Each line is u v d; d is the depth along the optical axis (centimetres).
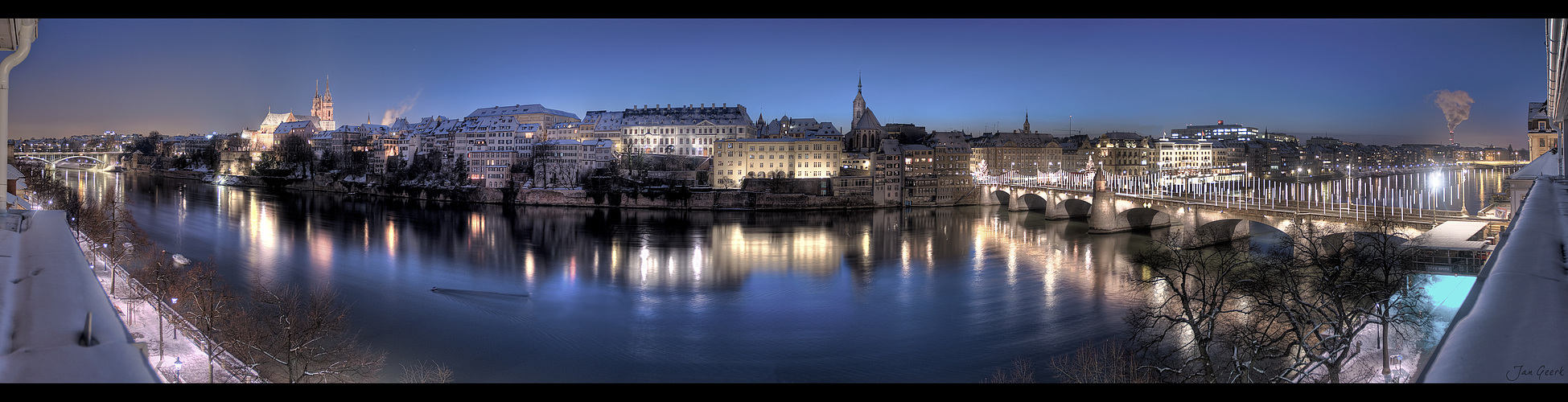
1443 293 6134
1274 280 5872
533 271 12319
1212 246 14475
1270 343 4409
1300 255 8194
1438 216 10350
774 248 15212
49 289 1288
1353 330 4625
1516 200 7781
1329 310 4909
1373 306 4803
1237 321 6544
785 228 18775
